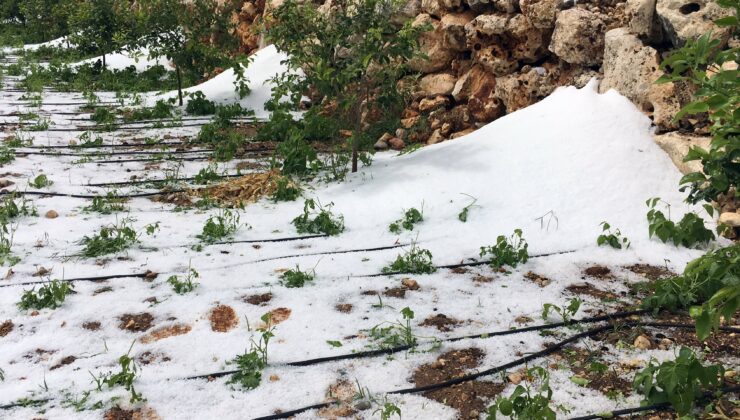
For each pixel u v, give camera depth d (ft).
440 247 16.52
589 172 18.94
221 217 18.88
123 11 48.47
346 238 17.46
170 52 37.55
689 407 9.16
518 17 24.23
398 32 21.77
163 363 11.25
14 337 12.19
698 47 8.45
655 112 19.62
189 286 14.23
